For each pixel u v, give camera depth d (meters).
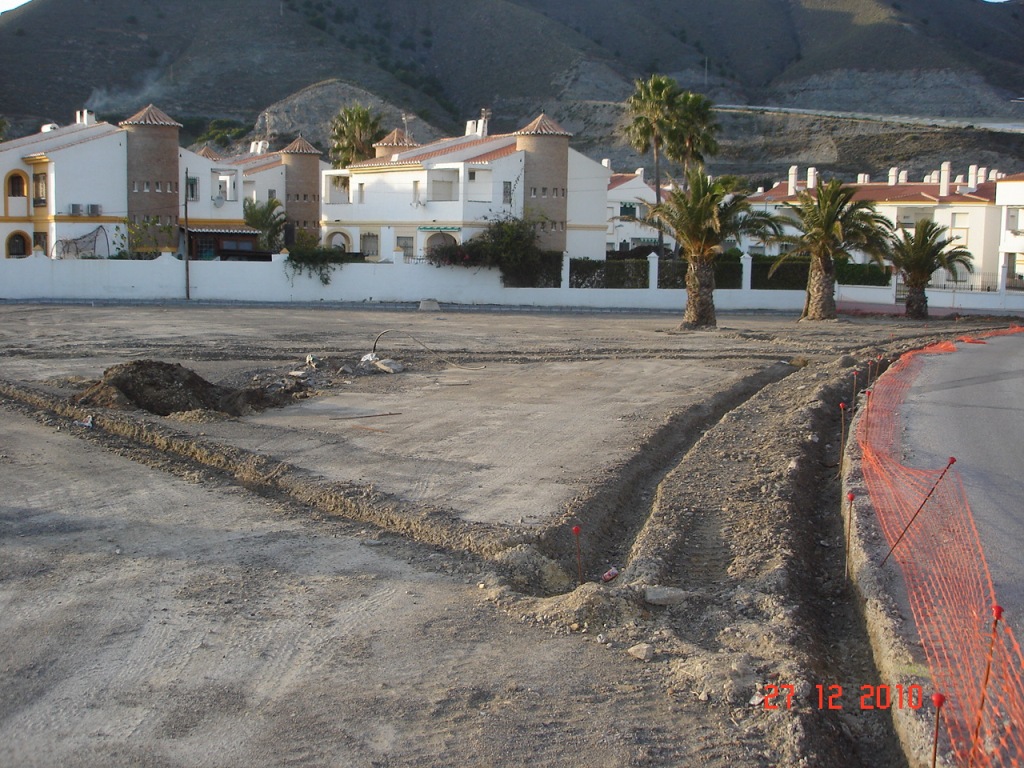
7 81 144.50
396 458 15.30
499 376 25.23
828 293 50.19
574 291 59.34
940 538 10.64
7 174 62.00
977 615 8.48
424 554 10.95
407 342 34.09
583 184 67.81
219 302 53.97
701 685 7.64
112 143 61.00
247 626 8.80
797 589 9.77
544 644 8.49
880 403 19.91
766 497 12.70
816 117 138.38
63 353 28.14
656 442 16.84
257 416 18.91
